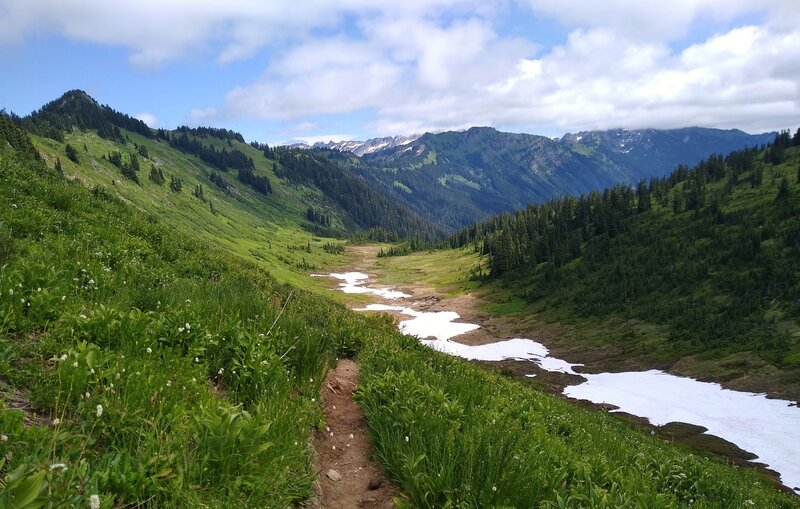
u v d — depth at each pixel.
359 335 11.43
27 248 8.02
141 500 3.20
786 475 51.25
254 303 8.90
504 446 5.24
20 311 5.07
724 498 8.78
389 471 5.36
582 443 8.85
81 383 4.12
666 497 6.42
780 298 109.62
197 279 12.96
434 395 7.06
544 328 127.62
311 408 6.20
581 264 162.62
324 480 5.16
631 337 112.06
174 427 3.91
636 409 74.19
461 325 133.62
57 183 16.58
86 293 6.89
